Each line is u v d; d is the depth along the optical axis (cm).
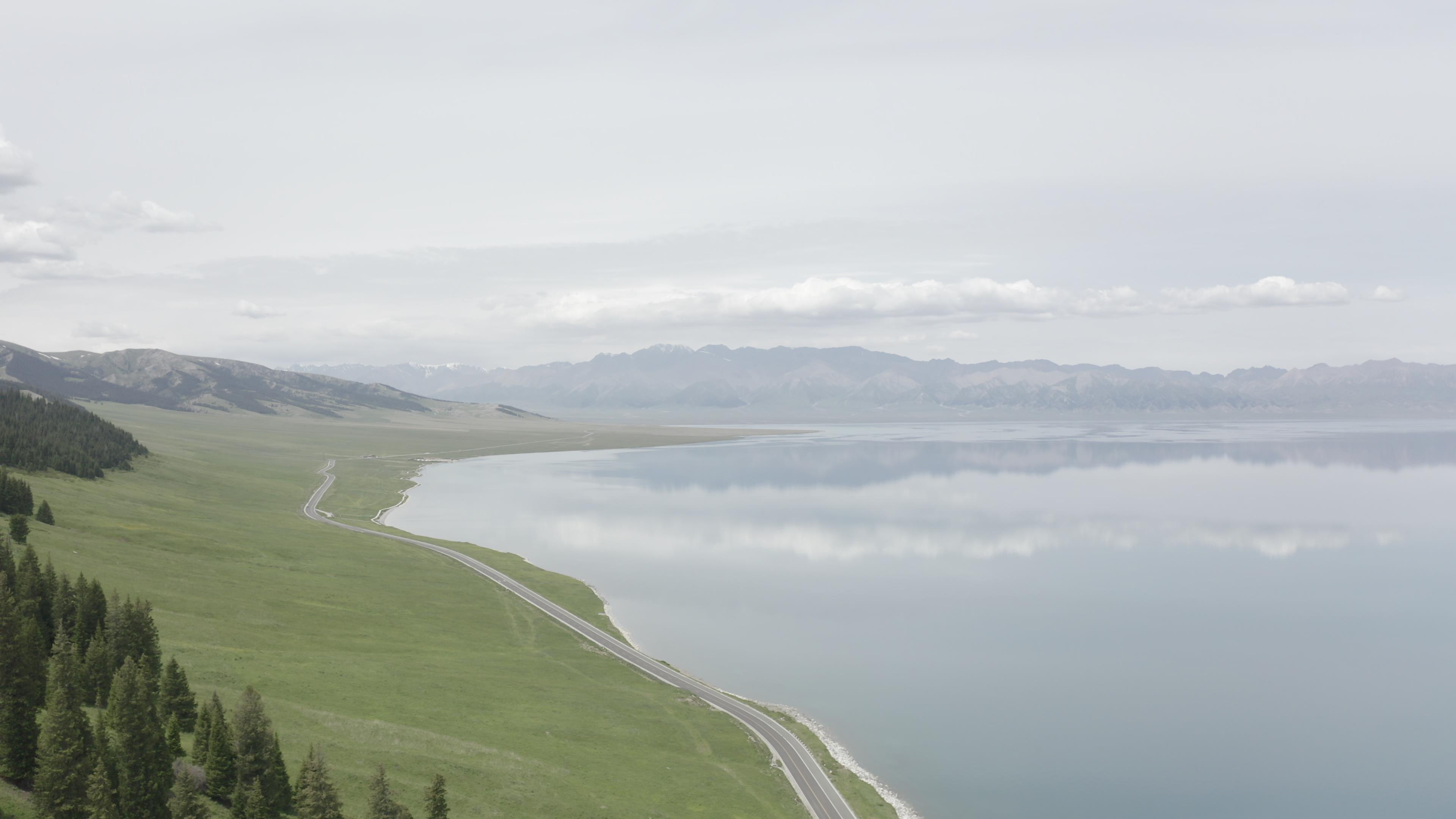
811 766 10431
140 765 6569
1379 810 10256
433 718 10106
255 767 6956
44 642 8381
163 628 11469
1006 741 11994
